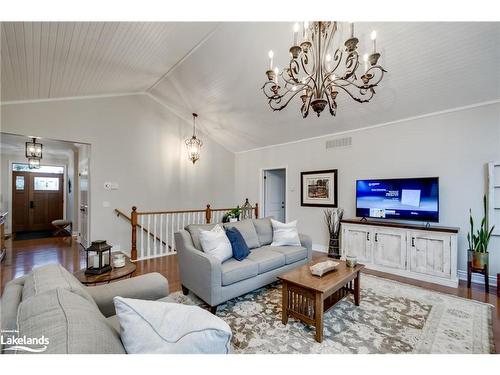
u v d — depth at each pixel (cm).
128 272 230
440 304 266
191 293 296
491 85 297
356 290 263
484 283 321
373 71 317
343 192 471
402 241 356
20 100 384
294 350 188
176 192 585
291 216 562
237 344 196
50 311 85
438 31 252
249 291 275
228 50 345
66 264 415
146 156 536
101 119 473
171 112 579
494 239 315
